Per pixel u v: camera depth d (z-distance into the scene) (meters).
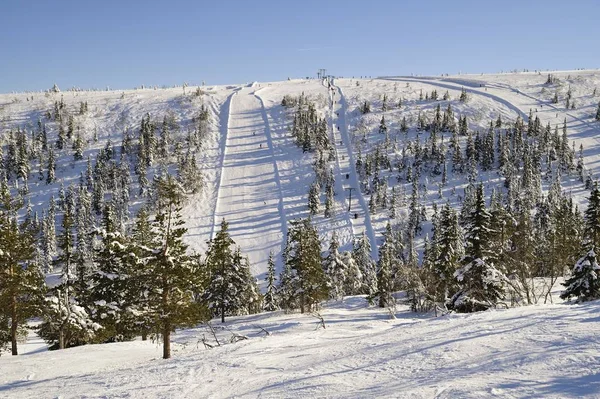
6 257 26.80
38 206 129.88
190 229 110.31
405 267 39.53
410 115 192.62
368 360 10.59
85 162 160.62
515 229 34.75
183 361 14.91
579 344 8.50
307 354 12.79
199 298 46.06
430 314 36.94
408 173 129.62
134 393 11.22
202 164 154.38
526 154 124.12
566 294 28.53
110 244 31.50
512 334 10.33
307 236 47.25
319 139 158.75
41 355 24.88
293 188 133.12
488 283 28.47
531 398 6.21
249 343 16.50
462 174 132.12
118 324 30.66
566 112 198.25
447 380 7.77
